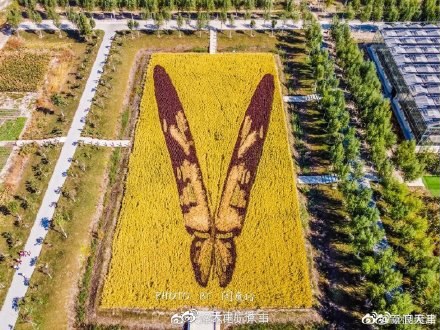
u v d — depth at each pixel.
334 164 45.09
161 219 41.97
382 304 33.72
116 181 45.75
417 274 35.81
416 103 48.94
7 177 45.75
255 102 53.56
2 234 40.94
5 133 50.34
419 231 39.66
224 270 38.38
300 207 43.47
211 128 50.34
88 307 36.44
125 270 38.31
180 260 38.97
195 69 58.09
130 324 35.41
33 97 54.69
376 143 45.53
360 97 51.88
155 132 49.84
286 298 36.72
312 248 40.53
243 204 43.28
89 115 51.97
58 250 39.88
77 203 43.50
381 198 44.25
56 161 47.19
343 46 58.28
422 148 48.12
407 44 57.06
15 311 35.84
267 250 39.78
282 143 48.88
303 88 56.53
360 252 39.09
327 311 36.31
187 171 46.00
